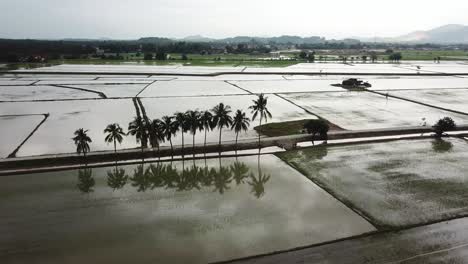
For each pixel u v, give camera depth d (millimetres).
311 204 41719
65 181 47781
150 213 39438
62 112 86375
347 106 97875
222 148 61438
